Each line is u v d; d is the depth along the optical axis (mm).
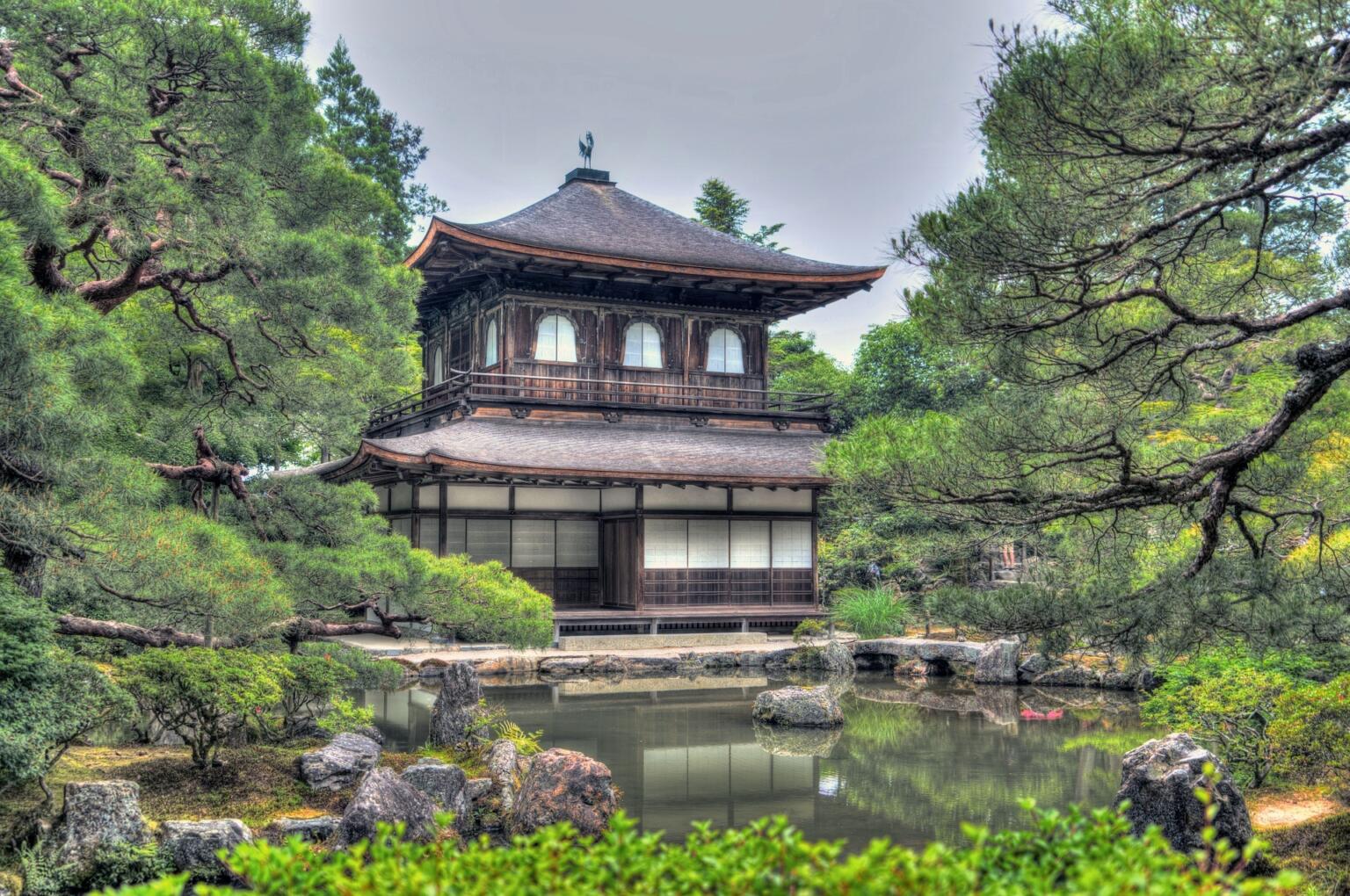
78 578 10414
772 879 3908
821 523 41875
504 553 31875
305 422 16969
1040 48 7820
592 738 19016
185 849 10398
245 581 11547
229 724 14180
